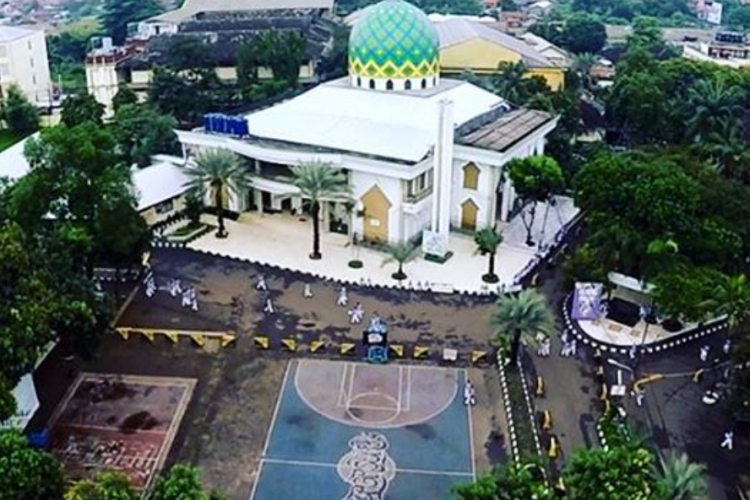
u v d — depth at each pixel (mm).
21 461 38750
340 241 87062
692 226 69750
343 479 51844
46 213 66625
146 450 54281
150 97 120062
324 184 79812
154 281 77562
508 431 56719
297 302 74062
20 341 49844
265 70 130375
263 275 79250
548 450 54688
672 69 121562
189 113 119312
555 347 67500
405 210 82812
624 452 40500
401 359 65188
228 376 62750
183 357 65188
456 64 130875
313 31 159000
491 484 40312
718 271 69750
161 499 37938
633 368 64688
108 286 76188
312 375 62938
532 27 186500
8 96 133625
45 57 155000
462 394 60781
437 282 78188
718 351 66875
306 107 92312
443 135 79125
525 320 61531
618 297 74812
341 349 65938
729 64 141875
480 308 73500
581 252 73125
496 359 65250
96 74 139500
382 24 90750
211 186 88938
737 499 50812
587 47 179125
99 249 68375
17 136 129250
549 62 131625
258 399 59906
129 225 68562
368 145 84375
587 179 73438
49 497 39688
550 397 60781
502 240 82750
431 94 91375
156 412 58250
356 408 58938
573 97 115250
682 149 92938
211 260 82188
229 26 158125
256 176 90375
